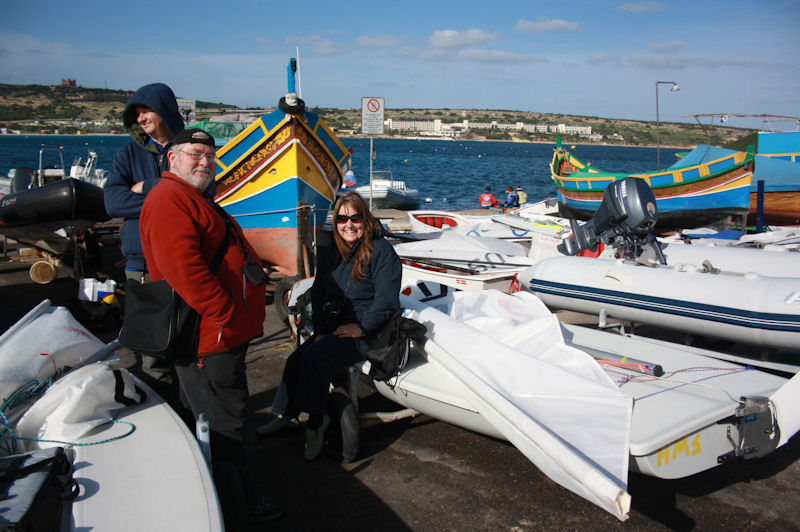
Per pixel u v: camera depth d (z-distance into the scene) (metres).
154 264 2.77
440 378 3.76
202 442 2.45
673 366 4.02
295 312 4.98
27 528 1.81
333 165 8.29
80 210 7.33
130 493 2.12
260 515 3.01
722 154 12.43
